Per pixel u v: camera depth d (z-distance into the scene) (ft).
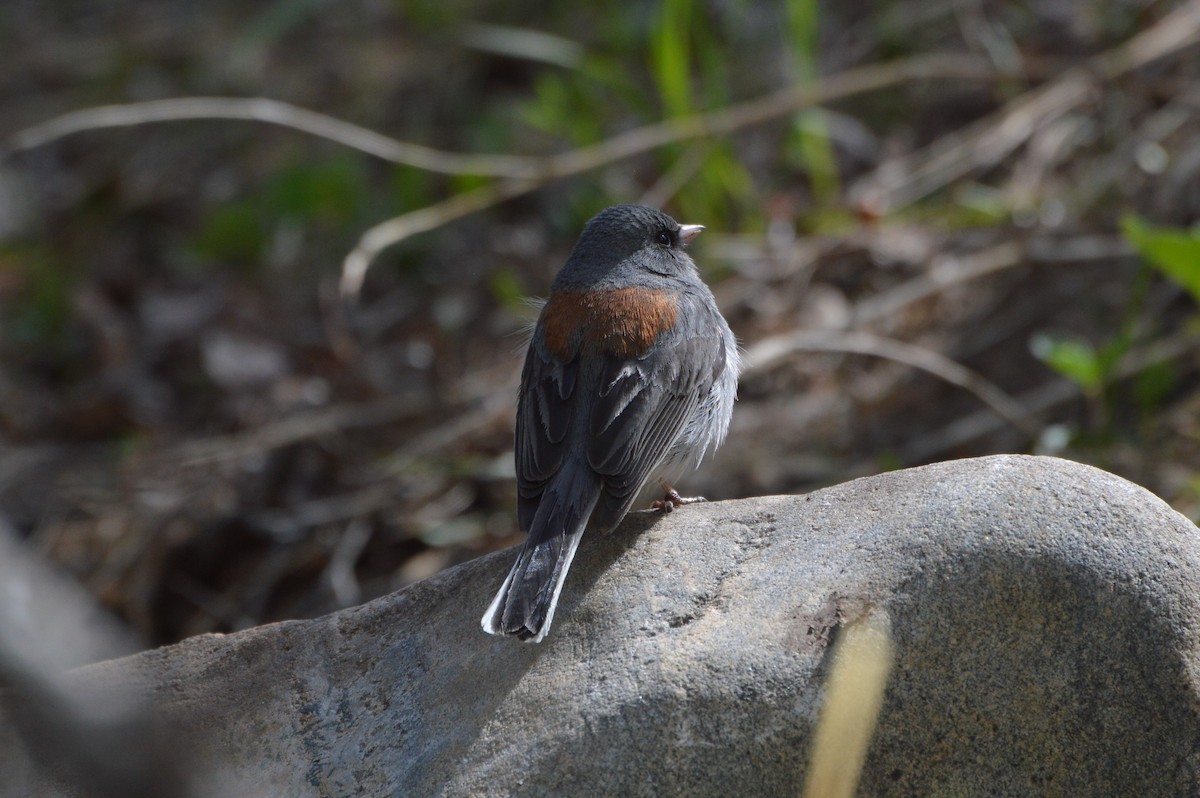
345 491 35.88
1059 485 16.55
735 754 15.38
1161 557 15.84
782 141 45.52
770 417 35.50
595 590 17.84
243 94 51.88
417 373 40.11
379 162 48.11
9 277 46.93
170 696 18.57
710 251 40.01
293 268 44.80
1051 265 37.04
